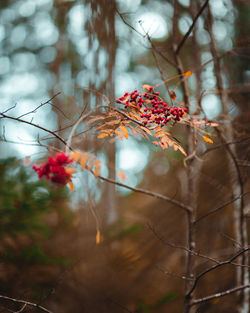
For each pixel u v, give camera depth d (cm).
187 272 331
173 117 233
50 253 465
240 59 478
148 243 608
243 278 359
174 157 591
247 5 477
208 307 439
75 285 440
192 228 336
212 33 394
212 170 560
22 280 381
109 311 457
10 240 425
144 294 515
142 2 487
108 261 498
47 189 426
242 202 356
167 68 677
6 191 401
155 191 821
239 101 435
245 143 401
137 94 235
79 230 487
